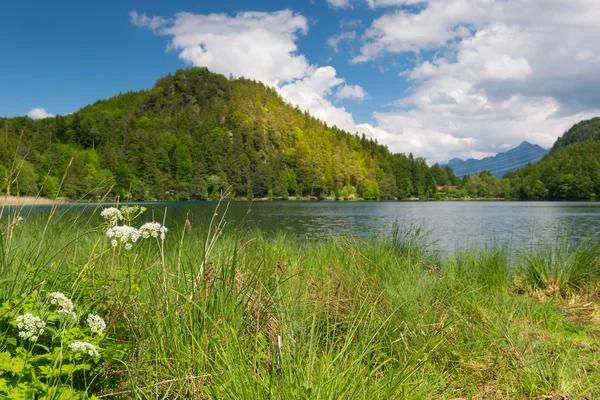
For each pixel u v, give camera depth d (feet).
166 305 8.70
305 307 10.14
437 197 510.17
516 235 58.70
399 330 9.97
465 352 10.10
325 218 102.06
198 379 7.00
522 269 20.68
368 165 529.04
